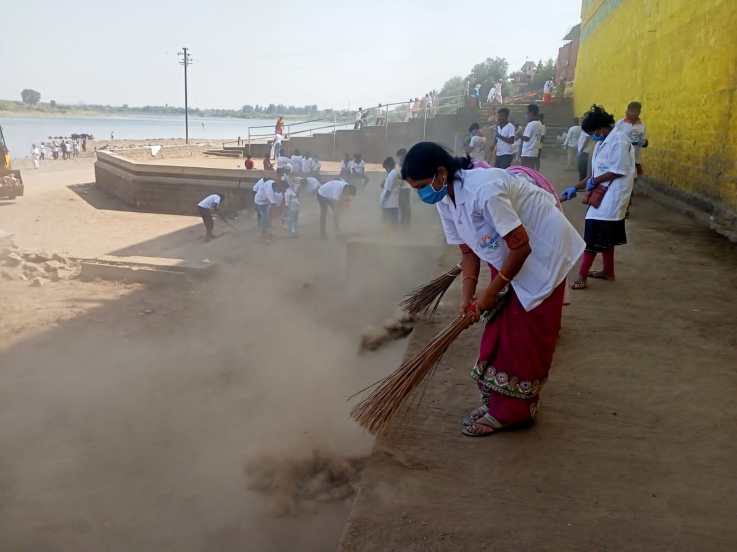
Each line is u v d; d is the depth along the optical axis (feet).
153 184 70.64
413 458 9.62
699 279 19.11
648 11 42.88
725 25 28.40
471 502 8.61
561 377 12.28
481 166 9.64
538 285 9.42
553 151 68.80
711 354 13.39
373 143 87.61
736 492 8.79
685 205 31.48
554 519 8.26
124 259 34.78
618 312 16.01
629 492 8.80
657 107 39.68
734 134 26.89
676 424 10.57
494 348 10.06
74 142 168.35
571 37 117.60
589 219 17.63
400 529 8.07
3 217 65.00
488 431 10.23
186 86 184.34
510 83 130.11
